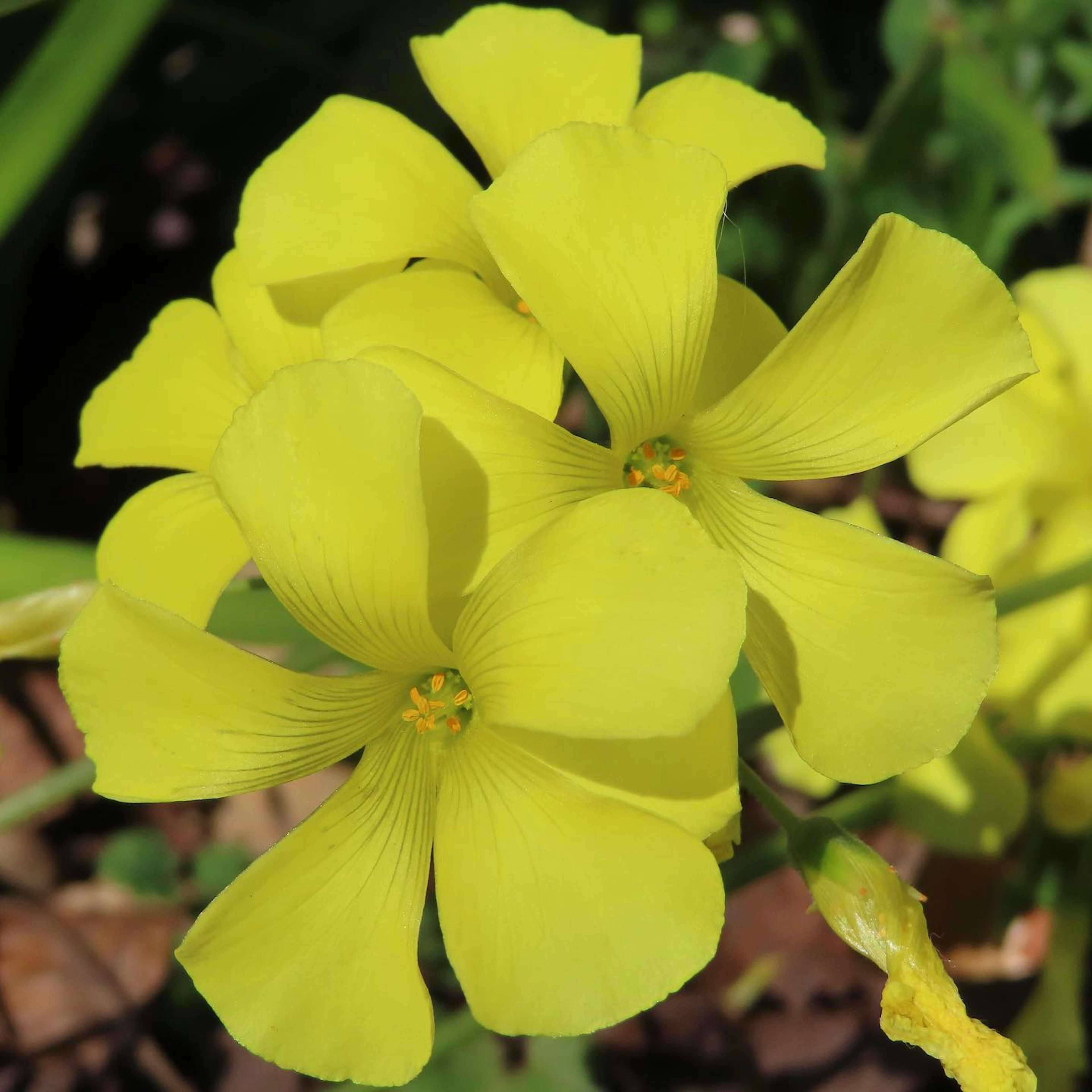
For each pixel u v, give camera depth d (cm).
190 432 22
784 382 20
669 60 30
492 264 21
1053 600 26
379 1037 20
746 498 21
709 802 19
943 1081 27
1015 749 26
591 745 20
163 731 20
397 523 19
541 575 19
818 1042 28
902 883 21
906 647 20
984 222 28
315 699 20
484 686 19
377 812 20
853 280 19
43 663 32
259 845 30
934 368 20
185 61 33
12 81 30
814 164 21
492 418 20
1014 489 26
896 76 30
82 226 33
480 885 20
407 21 30
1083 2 28
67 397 33
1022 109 27
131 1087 28
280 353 21
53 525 32
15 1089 28
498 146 21
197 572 21
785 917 29
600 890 19
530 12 22
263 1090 28
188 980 28
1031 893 26
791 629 20
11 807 24
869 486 29
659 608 19
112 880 29
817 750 20
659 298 20
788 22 30
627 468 21
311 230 21
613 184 20
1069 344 27
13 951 29
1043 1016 25
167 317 22
